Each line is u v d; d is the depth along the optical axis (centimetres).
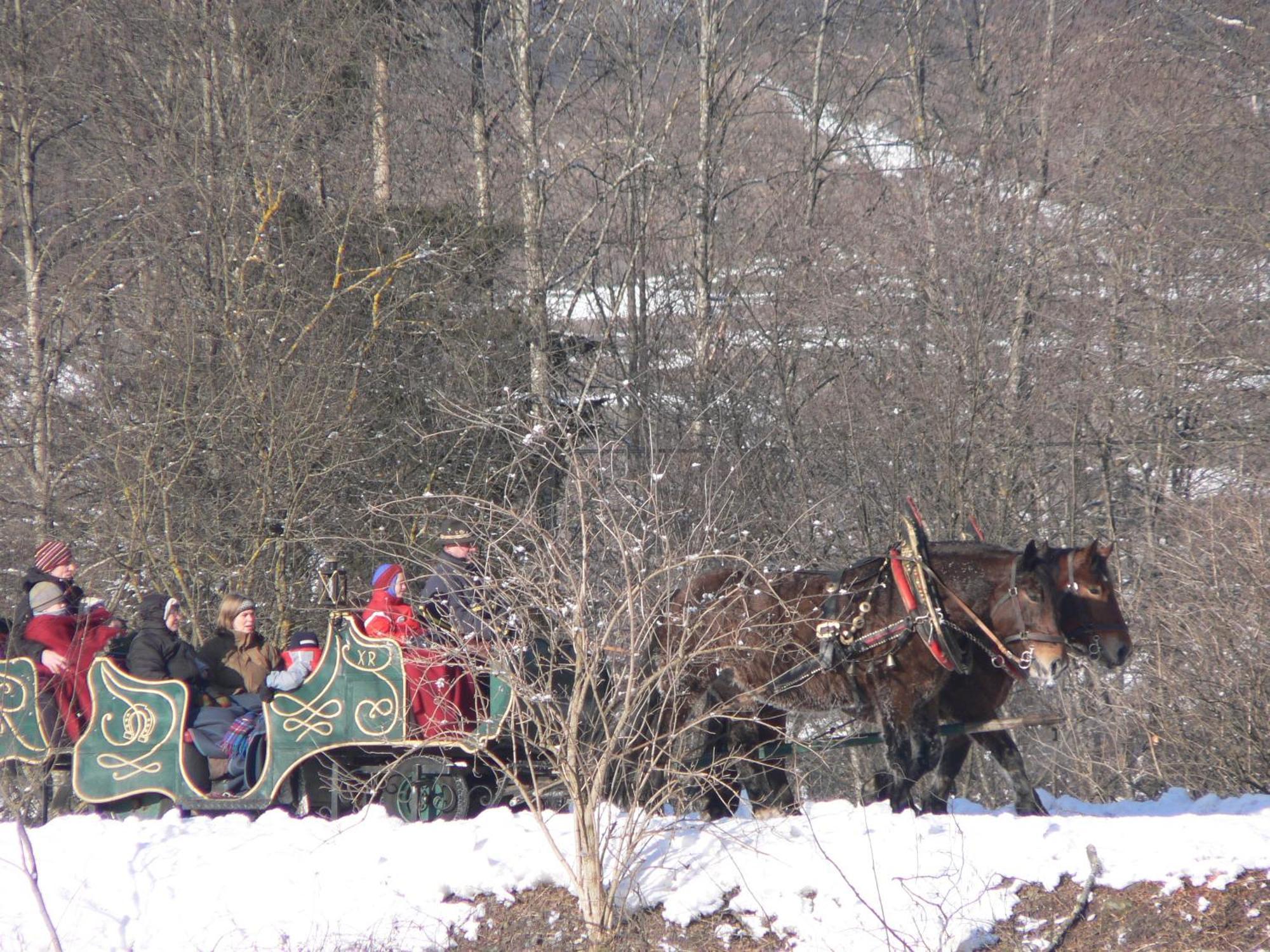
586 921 719
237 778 893
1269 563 1166
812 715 1173
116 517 1616
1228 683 1149
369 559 1731
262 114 1800
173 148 1761
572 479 885
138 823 861
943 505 1841
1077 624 841
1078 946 666
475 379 1883
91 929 757
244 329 1670
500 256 2075
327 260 1838
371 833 803
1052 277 1992
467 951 724
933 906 671
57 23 1870
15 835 853
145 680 901
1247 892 676
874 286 2078
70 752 922
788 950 684
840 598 868
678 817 789
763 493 1931
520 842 778
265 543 1595
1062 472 1922
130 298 1730
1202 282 1945
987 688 869
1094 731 1522
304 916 747
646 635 789
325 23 1895
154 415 1616
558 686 850
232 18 1830
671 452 1905
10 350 1812
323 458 1692
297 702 873
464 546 871
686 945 699
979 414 1872
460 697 893
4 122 1883
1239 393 1836
